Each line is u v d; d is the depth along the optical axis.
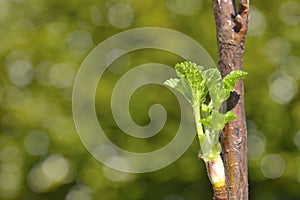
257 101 10.30
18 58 10.56
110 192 10.70
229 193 1.77
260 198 11.09
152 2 10.20
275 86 10.27
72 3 10.42
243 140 1.80
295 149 10.48
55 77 10.42
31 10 10.56
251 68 10.22
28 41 10.52
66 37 10.48
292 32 10.27
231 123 1.79
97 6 10.40
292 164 10.45
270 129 10.39
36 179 10.83
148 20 10.02
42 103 10.44
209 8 10.23
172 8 10.21
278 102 10.26
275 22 10.30
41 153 10.59
